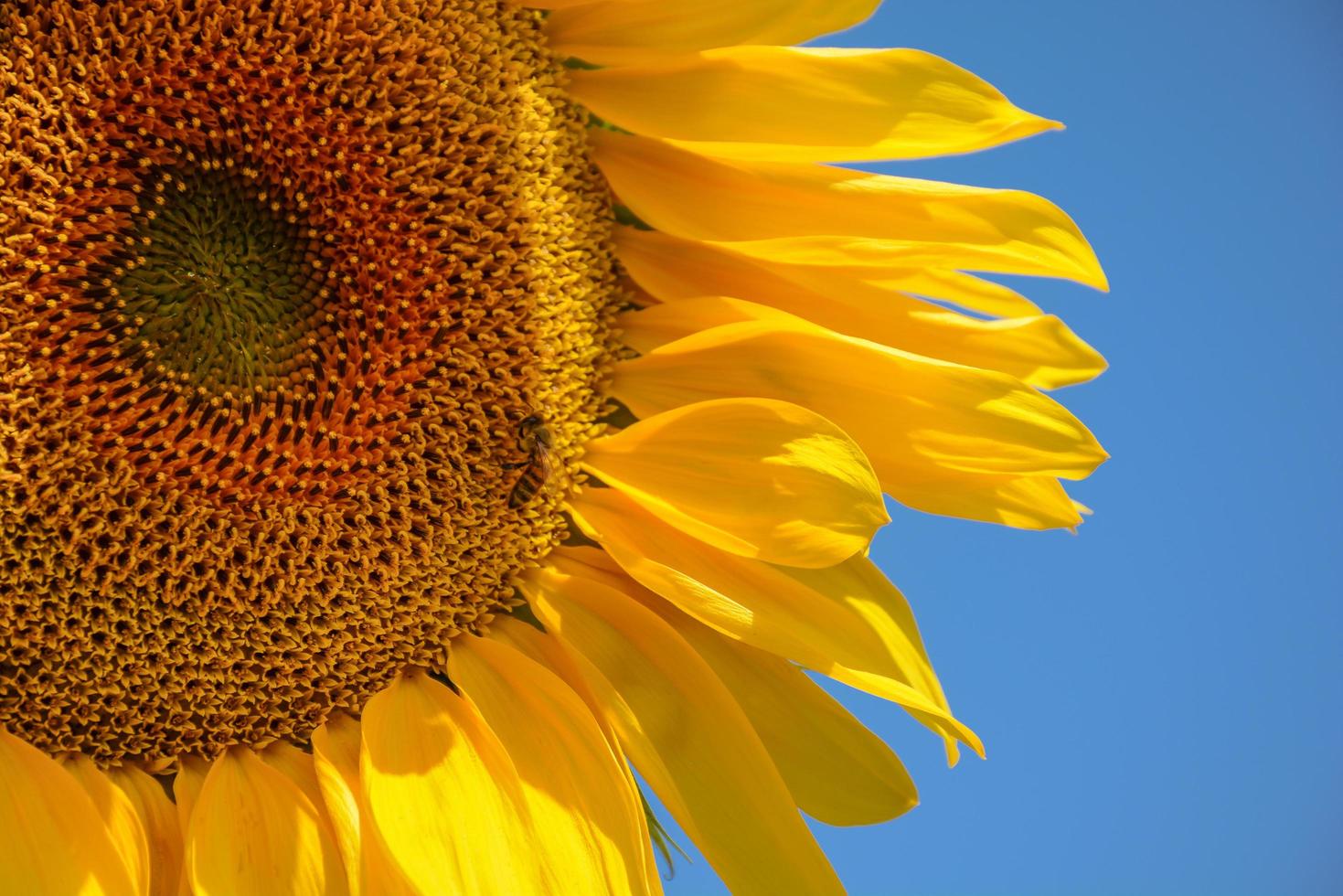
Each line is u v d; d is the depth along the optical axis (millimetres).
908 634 664
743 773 654
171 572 646
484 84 665
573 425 672
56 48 639
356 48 657
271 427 659
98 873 625
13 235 639
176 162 652
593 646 664
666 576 660
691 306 676
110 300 648
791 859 649
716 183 673
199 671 648
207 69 651
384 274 664
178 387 652
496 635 667
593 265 678
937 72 656
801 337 666
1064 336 667
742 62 664
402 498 662
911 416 662
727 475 661
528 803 647
